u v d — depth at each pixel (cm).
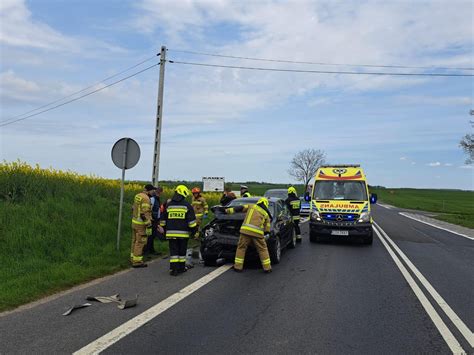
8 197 1091
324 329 471
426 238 1457
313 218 1247
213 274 774
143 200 839
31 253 812
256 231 789
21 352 397
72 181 1503
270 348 412
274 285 686
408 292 652
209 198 2423
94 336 440
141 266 840
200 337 440
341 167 1348
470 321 508
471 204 5228
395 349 415
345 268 852
